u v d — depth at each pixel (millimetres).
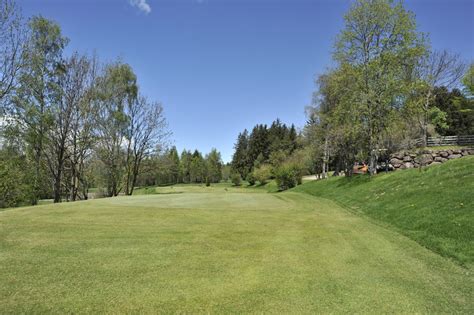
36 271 5445
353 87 22922
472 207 8781
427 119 30031
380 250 7203
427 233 8305
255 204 16562
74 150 26500
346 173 29109
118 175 31484
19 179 24422
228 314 4035
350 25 22500
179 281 5117
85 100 26391
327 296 4633
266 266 5961
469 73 30375
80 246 7094
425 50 20938
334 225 10352
